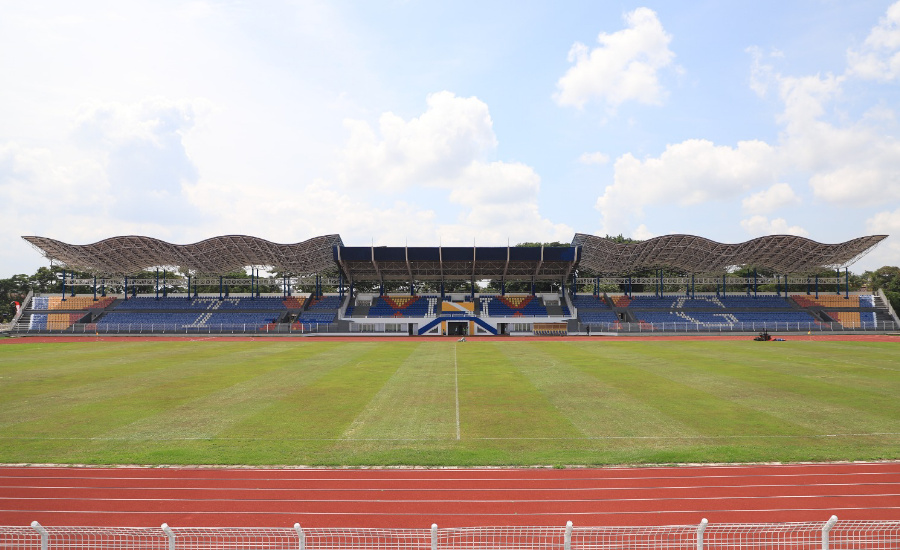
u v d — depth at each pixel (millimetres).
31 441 18203
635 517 12156
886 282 116562
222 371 34906
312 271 82812
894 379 30453
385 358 43062
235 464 15781
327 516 12297
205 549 10703
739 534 11281
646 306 81812
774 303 82312
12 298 109375
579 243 74062
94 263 76375
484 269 81438
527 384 29391
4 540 11070
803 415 21609
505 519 12086
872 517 12086
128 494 13656
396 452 16844
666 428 19703
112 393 26906
